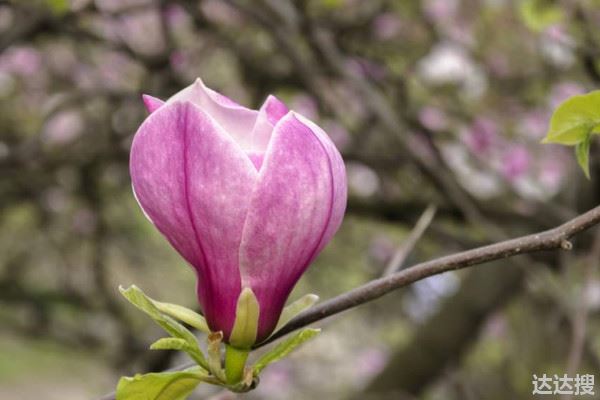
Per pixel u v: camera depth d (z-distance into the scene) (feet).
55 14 5.15
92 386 13.76
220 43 7.17
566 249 2.54
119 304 9.99
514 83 7.77
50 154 7.24
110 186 9.25
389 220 7.13
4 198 8.98
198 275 2.63
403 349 7.11
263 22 5.16
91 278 10.13
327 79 6.61
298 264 2.60
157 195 2.56
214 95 2.58
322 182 2.56
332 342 11.26
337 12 6.92
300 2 5.87
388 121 4.99
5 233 10.61
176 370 2.72
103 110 7.72
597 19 4.92
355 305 2.62
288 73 7.07
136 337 9.04
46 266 11.29
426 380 7.07
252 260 2.58
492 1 7.72
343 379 11.10
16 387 14.56
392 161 6.38
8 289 10.62
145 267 11.18
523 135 7.94
